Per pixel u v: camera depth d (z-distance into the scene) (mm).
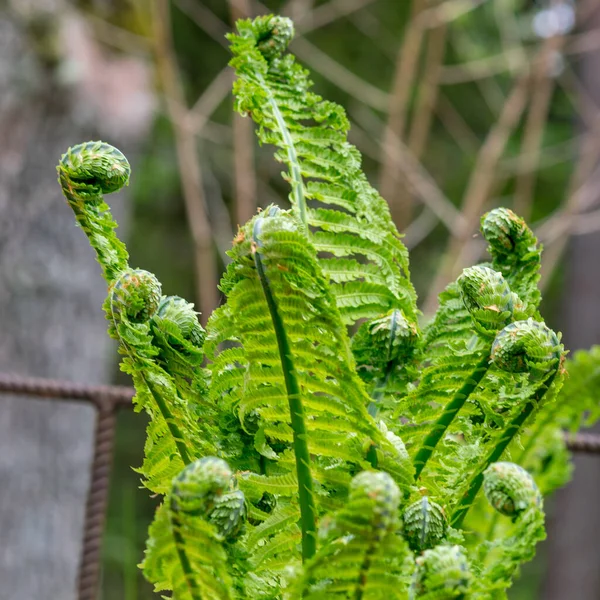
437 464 1342
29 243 3754
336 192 1391
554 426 1556
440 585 1218
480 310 1299
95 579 1717
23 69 3707
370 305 1377
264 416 1305
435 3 5117
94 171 1294
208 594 1252
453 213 5211
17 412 3691
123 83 3965
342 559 1219
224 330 1313
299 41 5477
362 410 1262
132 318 1286
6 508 3652
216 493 1216
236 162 4699
